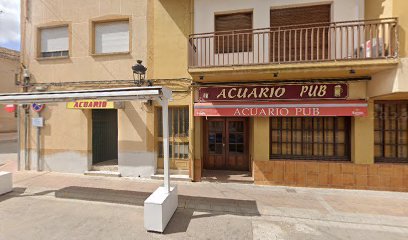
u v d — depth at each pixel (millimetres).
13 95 5223
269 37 6188
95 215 4832
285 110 6188
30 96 5129
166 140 4754
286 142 6836
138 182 6992
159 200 4270
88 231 4168
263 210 5055
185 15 7125
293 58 6664
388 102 6199
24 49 8281
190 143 7082
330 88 6164
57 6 7988
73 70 7875
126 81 7453
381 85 5484
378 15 5727
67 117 7984
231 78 6422
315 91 6215
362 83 6062
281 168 6602
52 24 8023
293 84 6328
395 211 4965
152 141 7352
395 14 5164
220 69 5957
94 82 7699
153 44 7316
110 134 9109
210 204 5324
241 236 4047
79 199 5727
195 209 5148
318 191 6172
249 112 6371
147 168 7391
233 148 8203
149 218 4176
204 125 8328
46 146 8148
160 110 7547
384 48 5223
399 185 6023
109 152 9062
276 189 6352
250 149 7891
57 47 8156
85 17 7773
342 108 5953
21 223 4445
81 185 6684
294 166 6535
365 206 5219
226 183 6879
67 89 7898
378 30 5391
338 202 5445
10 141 17453
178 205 5293
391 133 6250
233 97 6672
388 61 5062
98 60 7695
